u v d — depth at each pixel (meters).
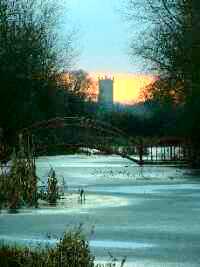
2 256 12.64
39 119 82.00
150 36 66.38
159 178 48.81
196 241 20.81
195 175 51.94
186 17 62.00
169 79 64.94
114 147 75.38
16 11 82.00
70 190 39.06
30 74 81.81
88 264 12.25
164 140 74.38
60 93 98.62
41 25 87.50
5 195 30.56
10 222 25.62
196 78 60.97
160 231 22.94
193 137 62.97
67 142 66.56
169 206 30.62
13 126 78.88
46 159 84.50
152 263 17.17
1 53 79.00
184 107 63.12
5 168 35.75
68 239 12.38
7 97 78.44
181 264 17.09
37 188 32.94
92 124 67.06
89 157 91.19
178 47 62.03
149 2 66.38
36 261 12.37
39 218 26.81
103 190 39.16
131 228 23.70
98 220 25.97
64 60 97.81
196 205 31.03
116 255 18.31
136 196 35.50
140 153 69.25
